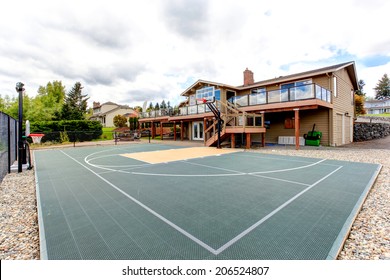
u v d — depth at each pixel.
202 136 23.38
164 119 24.86
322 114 15.37
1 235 3.15
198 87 22.36
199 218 3.50
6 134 7.66
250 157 10.43
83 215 3.67
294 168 7.57
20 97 8.02
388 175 6.50
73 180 6.24
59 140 23.05
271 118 18.66
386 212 3.79
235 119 15.74
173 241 2.78
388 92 62.41
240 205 4.06
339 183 5.53
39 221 3.44
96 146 18.91
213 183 5.70
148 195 4.73
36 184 5.82
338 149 13.05
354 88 20.41
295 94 13.23
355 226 3.28
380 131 23.23
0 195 5.14
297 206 3.97
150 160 9.87
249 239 2.81
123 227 3.20
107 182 5.94
